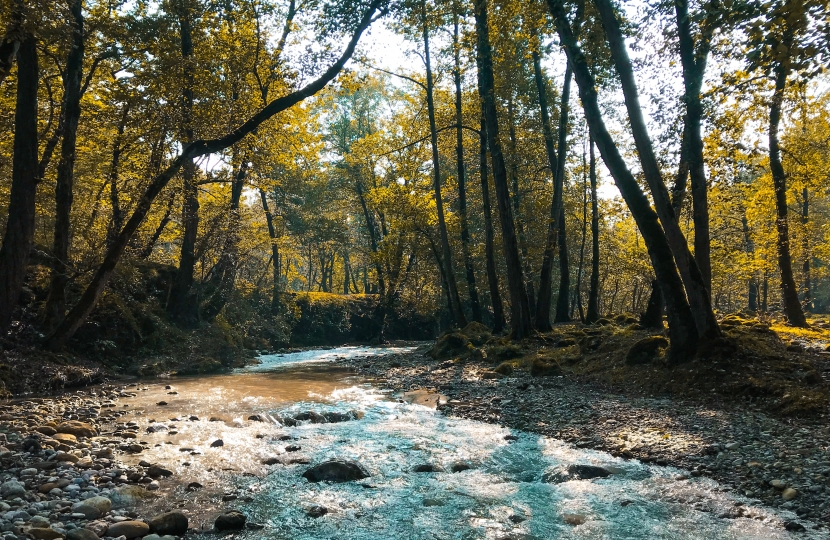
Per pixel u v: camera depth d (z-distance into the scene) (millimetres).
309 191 38469
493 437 8711
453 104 27219
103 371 15602
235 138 14969
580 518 5434
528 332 19188
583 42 13883
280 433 8961
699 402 9844
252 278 36875
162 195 17234
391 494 6246
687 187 16281
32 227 13766
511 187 28016
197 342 21281
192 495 6082
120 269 19516
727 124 13898
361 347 33531
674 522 5277
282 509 5754
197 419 9945
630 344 14312
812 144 19891
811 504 5395
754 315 25344
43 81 17453
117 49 16406
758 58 5754
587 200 34312
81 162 20156
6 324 13531
